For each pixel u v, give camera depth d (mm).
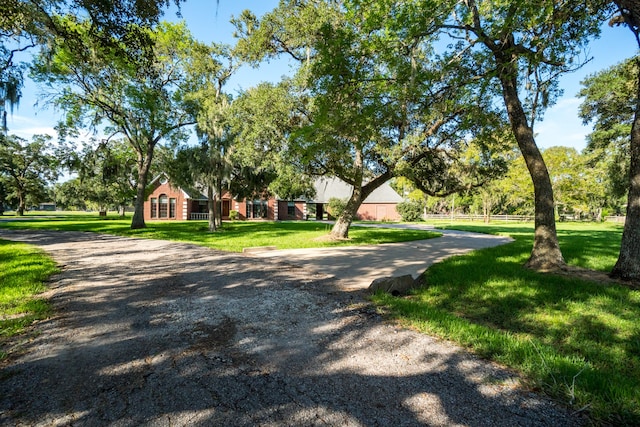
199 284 6250
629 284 6008
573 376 2678
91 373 2844
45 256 9516
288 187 16297
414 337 3668
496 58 7523
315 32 11883
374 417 2207
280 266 8195
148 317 4363
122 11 7441
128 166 26688
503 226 30891
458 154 12945
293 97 12633
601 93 17250
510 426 2092
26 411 2271
